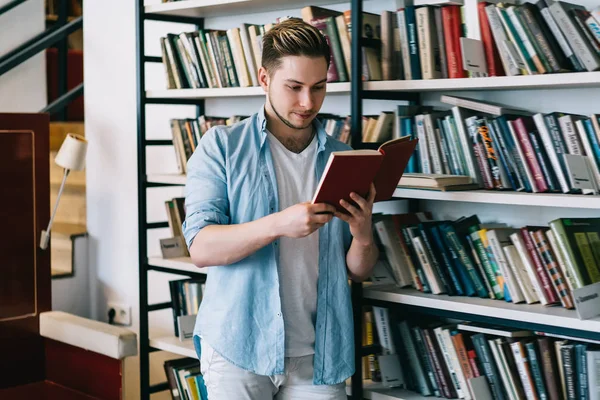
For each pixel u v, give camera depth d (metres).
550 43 1.98
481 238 2.17
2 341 3.15
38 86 4.28
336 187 1.77
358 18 2.25
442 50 2.23
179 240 3.03
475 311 2.09
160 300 3.54
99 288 3.83
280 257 1.96
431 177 2.13
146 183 3.00
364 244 2.01
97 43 3.70
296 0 2.69
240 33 2.69
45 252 3.26
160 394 3.49
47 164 3.26
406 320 2.36
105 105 3.70
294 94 1.87
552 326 1.96
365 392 2.37
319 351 2.00
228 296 1.97
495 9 2.09
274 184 1.97
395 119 2.38
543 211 2.29
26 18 4.28
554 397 2.03
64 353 3.14
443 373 2.26
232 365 1.95
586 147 1.99
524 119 2.07
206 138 2.04
